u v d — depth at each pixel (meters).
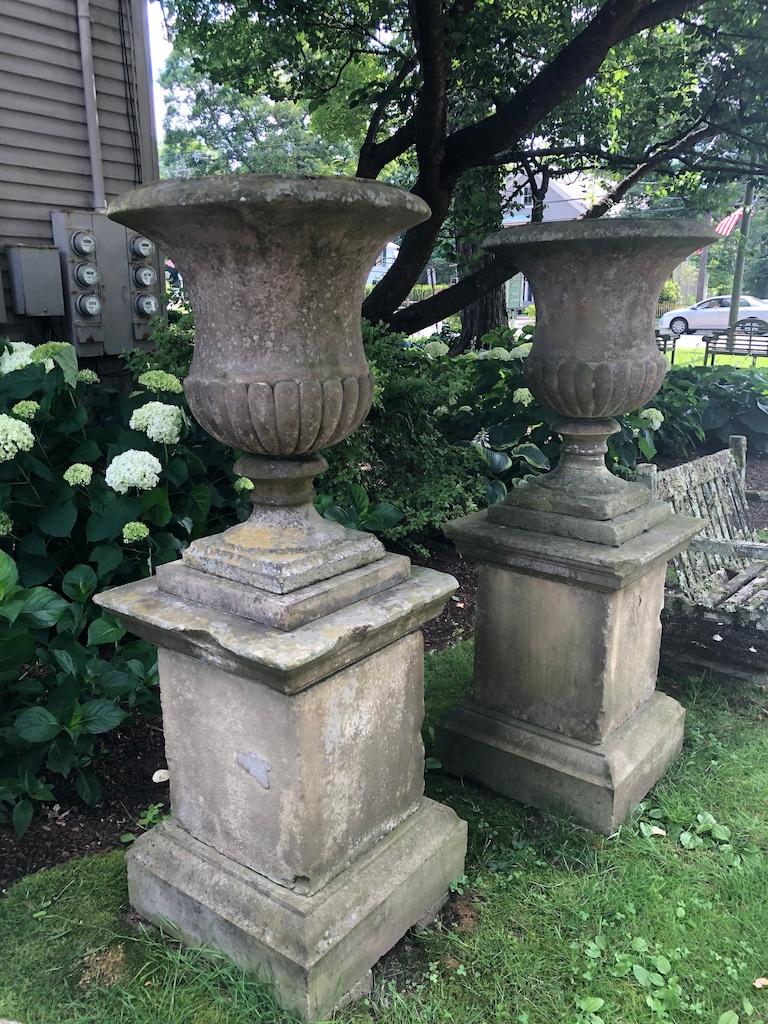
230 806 1.81
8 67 4.23
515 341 5.68
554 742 2.46
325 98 6.18
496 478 4.50
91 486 2.78
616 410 2.31
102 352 4.70
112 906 2.03
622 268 2.10
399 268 5.33
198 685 1.78
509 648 2.54
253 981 1.74
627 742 2.45
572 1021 1.72
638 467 3.32
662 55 5.79
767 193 7.56
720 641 3.36
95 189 4.77
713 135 5.94
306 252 1.46
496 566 2.50
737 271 13.41
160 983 1.79
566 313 2.23
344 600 1.71
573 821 2.40
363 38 5.67
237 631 1.58
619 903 2.04
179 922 1.88
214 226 1.41
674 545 2.41
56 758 2.24
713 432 6.56
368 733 1.82
